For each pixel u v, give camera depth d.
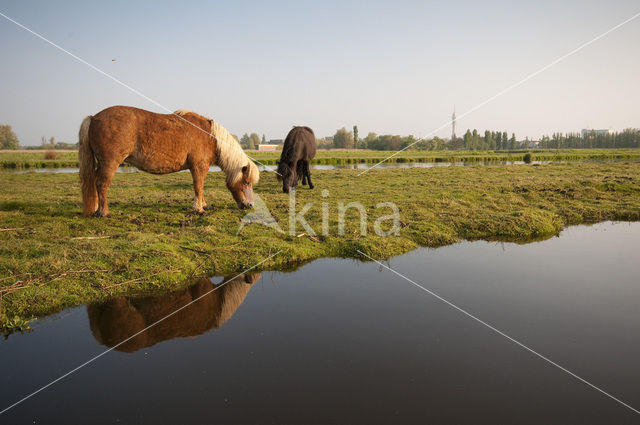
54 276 4.31
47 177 14.57
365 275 4.78
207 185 12.28
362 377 2.60
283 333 3.25
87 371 2.73
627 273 4.78
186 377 2.63
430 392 2.43
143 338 3.23
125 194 9.77
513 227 7.02
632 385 2.53
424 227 6.86
